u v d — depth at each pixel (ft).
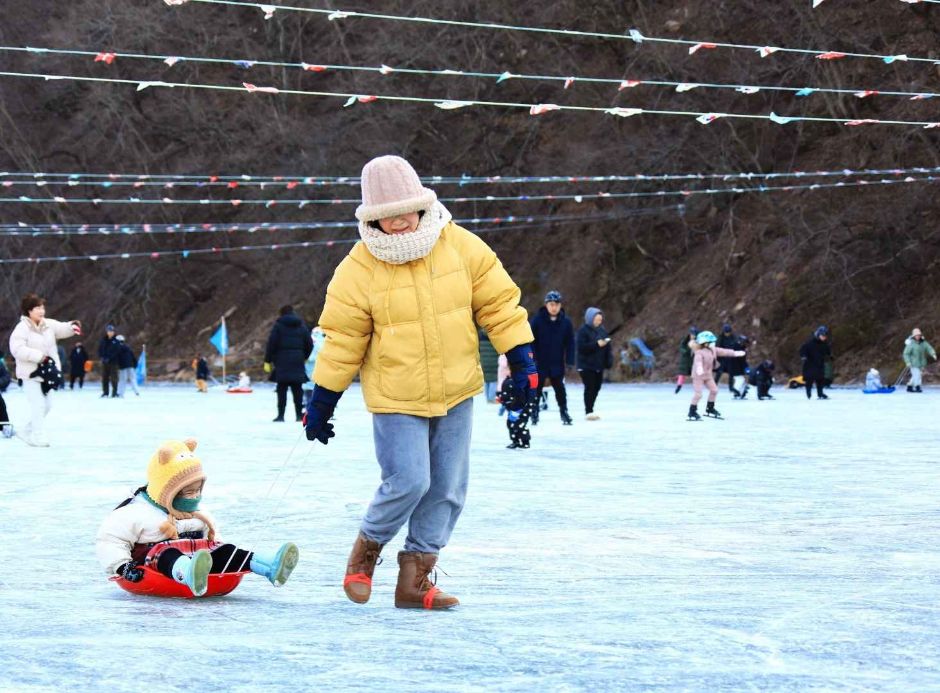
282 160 199.11
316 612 18.34
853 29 153.69
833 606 18.44
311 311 193.57
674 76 167.12
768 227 155.74
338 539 25.94
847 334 141.79
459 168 186.80
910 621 17.30
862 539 25.64
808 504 31.78
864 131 151.74
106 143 210.38
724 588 20.07
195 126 203.92
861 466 42.70
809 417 76.28
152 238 209.36
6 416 61.26
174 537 19.85
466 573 21.66
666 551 24.12
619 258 171.12
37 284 214.69
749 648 15.58
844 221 147.54
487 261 18.79
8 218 214.28
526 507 31.32
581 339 72.69
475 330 18.69
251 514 29.99
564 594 19.63
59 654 15.51
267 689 13.66
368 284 18.22
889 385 135.23
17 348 54.24
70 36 208.03
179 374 193.06
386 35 191.11
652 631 16.70
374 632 16.80
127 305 209.56
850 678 14.02
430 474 18.69
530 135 181.78
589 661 14.92
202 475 20.08
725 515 29.66
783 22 159.12
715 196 165.07
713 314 154.30
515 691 13.50
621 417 77.36
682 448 51.39
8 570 22.39
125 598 19.60
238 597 19.67
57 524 28.76
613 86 174.40
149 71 206.08
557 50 179.63
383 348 18.16
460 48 187.01
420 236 17.89
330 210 195.62
